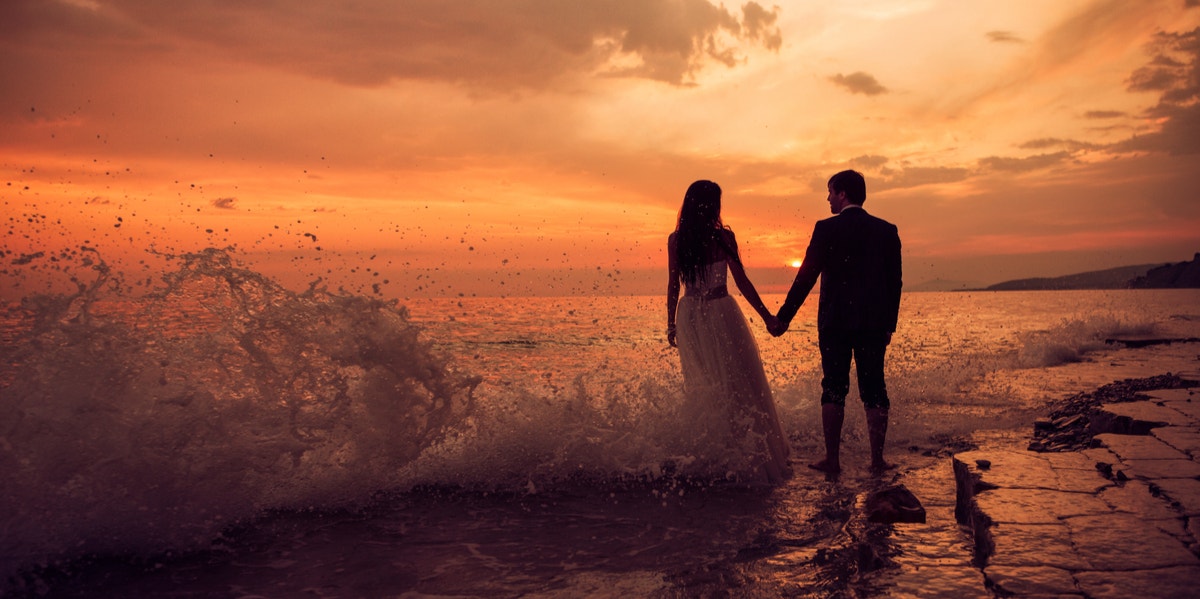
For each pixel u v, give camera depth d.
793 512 3.41
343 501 3.63
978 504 2.57
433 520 3.32
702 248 4.45
